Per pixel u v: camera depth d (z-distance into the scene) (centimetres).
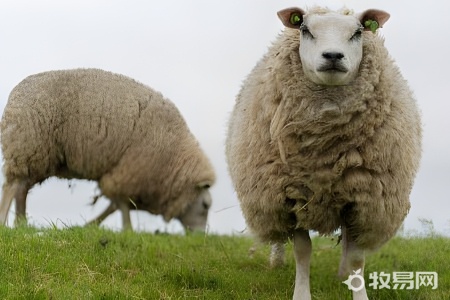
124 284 1046
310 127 924
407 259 1380
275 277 1236
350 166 938
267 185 974
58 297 922
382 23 959
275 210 988
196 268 1193
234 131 1096
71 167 1845
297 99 931
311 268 1354
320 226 1005
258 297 1075
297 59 945
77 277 1052
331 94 913
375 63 928
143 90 1923
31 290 930
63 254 1170
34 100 1766
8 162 1762
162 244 1447
